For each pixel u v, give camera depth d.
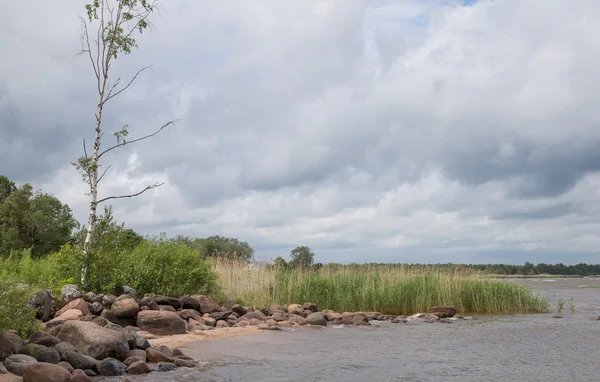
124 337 9.81
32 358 8.09
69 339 9.45
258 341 12.78
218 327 15.08
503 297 23.38
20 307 9.50
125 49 18.05
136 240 19.70
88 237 16.47
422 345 12.44
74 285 14.84
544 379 8.42
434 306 22.08
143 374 8.47
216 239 43.91
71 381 7.58
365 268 25.08
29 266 18.06
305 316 19.02
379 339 13.59
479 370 9.16
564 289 47.47
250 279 22.72
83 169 16.95
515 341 13.16
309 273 23.94
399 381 8.20
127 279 16.83
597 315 20.97
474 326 17.05
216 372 8.71
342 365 9.56
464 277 24.61
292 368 9.17
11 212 54.56
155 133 18.09
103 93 17.61
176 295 17.55
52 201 59.47
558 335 14.36
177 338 12.59
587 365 9.67
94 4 17.73
